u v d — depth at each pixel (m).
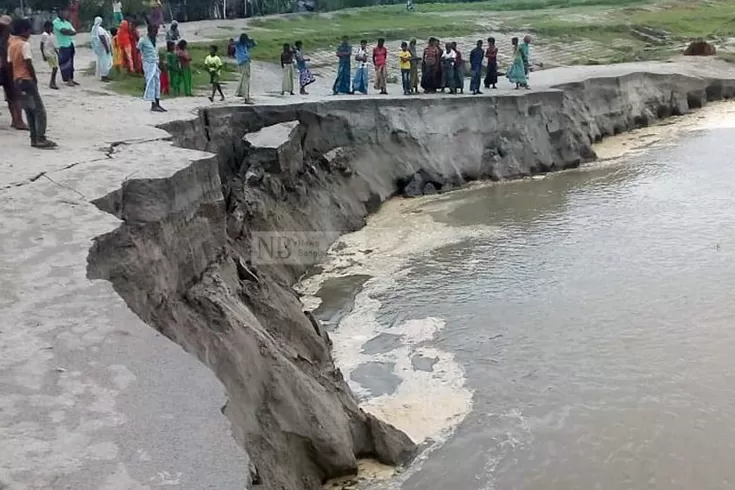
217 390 6.59
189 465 5.61
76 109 19.44
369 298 18.41
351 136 25.55
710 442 12.64
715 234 21.86
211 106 21.36
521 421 13.36
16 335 7.21
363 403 13.91
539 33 49.84
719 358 15.20
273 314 13.97
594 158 31.67
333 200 23.23
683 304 17.50
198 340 11.09
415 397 14.14
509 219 24.03
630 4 66.50
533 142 30.02
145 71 20.80
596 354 15.54
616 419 13.34
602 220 23.58
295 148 22.27
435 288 18.91
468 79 36.22
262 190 20.44
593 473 11.97
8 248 9.08
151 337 7.38
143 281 10.36
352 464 11.66
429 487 11.59
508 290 18.66
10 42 13.73
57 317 7.59
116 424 6.02
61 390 6.42
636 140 34.81
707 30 55.84
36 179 11.60
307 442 11.39
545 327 16.72
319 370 13.39
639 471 12.00
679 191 26.36
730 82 42.91
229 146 21.22
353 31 43.75
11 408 6.12
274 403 11.45
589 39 50.94
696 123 37.81
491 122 29.20
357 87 28.48
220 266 13.26
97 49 24.95
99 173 11.91
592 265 19.97
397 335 16.59
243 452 5.81
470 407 13.81
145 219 11.30
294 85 31.28
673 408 13.61
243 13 48.41
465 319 17.22
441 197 26.66
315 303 18.17
